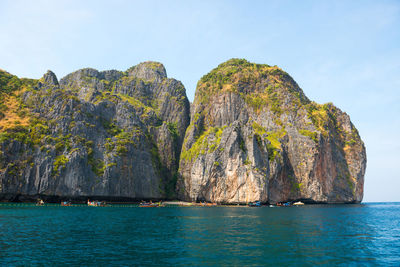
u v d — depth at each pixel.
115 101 156.25
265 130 162.38
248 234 47.22
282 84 180.38
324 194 149.38
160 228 53.09
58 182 109.94
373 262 31.12
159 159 161.25
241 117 170.75
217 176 140.38
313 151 147.62
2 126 111.06
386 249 37.72
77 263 29.00
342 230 54.22
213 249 35.66
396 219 80.19
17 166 105.62
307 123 157.75
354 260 31.80
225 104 174.12
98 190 119.44
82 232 47.28
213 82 187.25
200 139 161.75
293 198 145.88
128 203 133.12
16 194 103.75
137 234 46.25
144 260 30.30
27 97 129.50
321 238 44.81
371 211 114.94
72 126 124.50
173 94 196.00
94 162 123.50
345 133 180.62
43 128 117.94
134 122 153.38
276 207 122.69
